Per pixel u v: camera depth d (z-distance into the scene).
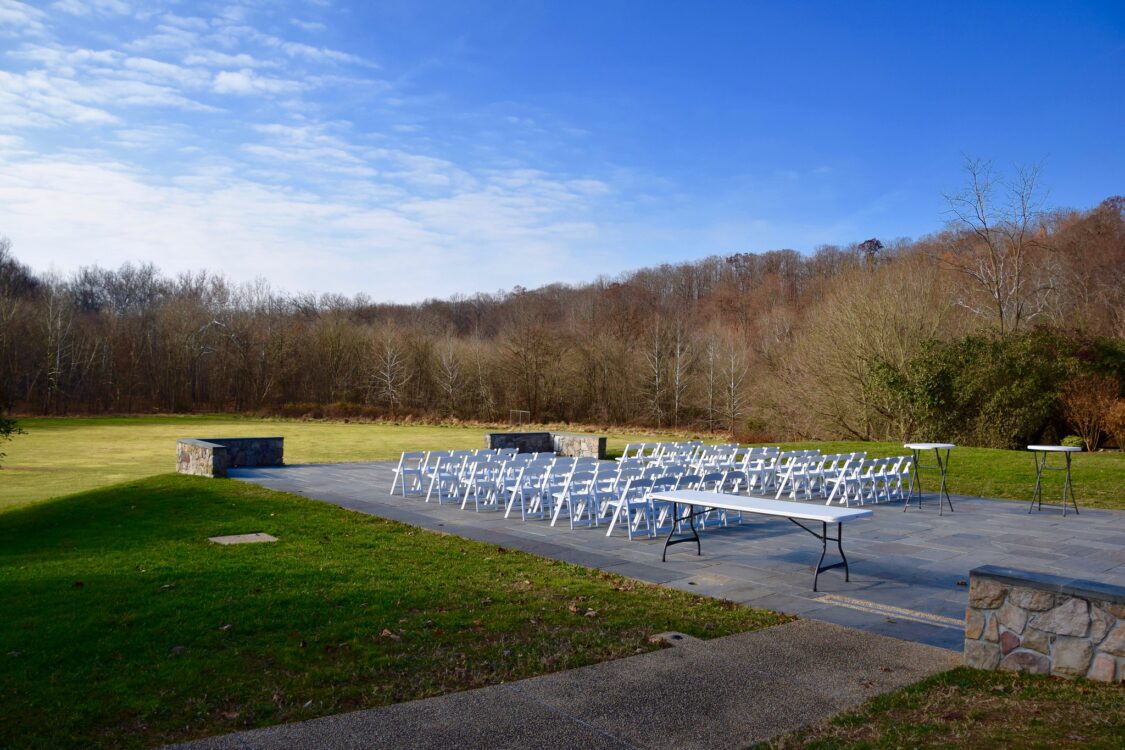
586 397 56.38
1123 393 23.36
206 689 4.48
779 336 50.72
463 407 57.53
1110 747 3.61
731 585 7.80
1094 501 14.48
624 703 4.34
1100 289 35.00
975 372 24.11
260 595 6.63
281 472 18.92
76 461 25.06
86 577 7.35
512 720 4.06
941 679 4.86
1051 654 4.89
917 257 35.47
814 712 4.26
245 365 60.19
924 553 9.62
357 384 60.03
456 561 8.68
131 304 75.88
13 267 64.81
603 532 10.91
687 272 78.25
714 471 14.42
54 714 4.07
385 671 4.84
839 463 20.27
